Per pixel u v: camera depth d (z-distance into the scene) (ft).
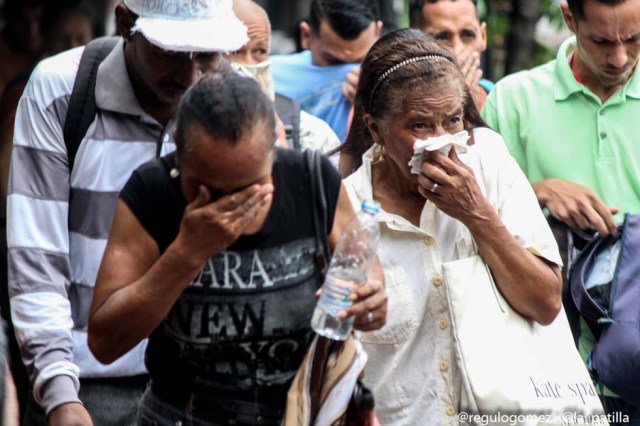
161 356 14.98
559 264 17.11
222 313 14.48
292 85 27.14
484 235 16.53
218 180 13.55
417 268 17.10
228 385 14.71
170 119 17.65
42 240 17.89
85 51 18.21
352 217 14.84
